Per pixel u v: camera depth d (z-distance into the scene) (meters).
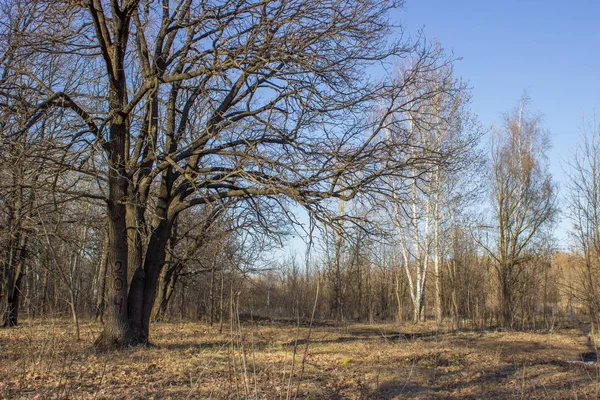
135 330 12.50
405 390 9.55
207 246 20.72
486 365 12.90
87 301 23.50
